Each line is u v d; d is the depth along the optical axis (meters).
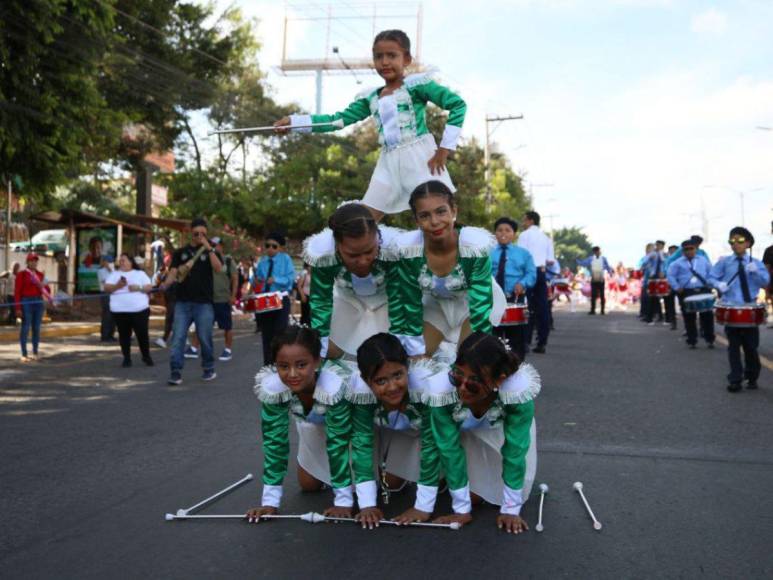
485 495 4.24
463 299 4.31
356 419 4.13
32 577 3.38
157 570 3.43
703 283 12.99
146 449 5.88
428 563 3.48
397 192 5.03
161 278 14.69
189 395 8.60
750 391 8.41
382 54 5.01
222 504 4.41
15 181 14.06
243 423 6.86
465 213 35.38
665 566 3.44
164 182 35.31
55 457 5.66
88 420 7.14
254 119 29.42
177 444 6.04
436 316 4.40
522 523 3.92
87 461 5.52
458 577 3.32
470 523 4.04
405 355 3.88
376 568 3.43
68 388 9.20
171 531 3.95
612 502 4.38
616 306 31.55
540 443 5.89
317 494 4.64
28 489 4.80
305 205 30.84
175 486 4.82
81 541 3.82
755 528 3.93
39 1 12.15
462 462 4.04
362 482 4.10
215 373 10.54
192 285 9.64
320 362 4.14
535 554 3.59
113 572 3.42
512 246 10.41
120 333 11.34
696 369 10.28
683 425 6.58
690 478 4.88
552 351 12.65
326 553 3.61
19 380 9.89
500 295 4.56
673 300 17.30
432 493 4.07
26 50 12.69
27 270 12.24
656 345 13.72
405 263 4.14
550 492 4.59
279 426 4.15
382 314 4.42
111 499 4.55
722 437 6.11
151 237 28.11
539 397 8.00
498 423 4.07
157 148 26.48
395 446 4.44
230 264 12.29
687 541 3.75
